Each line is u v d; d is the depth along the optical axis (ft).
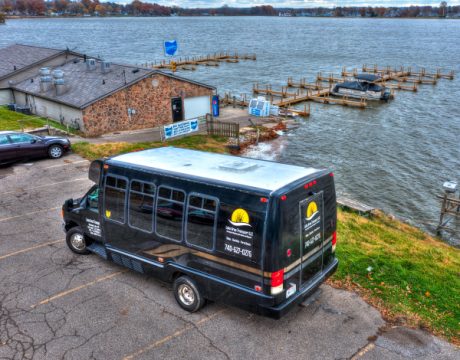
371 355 23.25
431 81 208.64
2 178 56.24
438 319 26.32
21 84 117.29
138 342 24.58
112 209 30.53
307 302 25.64
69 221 35.42
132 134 95.91
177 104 109.09
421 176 85.25
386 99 167.32
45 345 24.41
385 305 27.73
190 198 25.58
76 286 30.58
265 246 22.49
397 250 39.45
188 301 27.20
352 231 44.70
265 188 22.90
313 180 24.84
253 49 408.05
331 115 140.36
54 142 65.21
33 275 32.14
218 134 98.89
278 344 24.23
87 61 113.91
